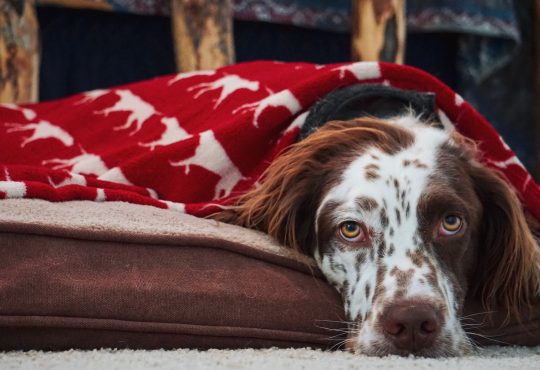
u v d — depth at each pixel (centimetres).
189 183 87
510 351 71
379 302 67
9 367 58
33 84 132
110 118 107
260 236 78
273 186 81
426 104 88
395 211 71
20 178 82
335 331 70
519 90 177
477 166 79
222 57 138
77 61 140
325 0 148
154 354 63
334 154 79
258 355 63
